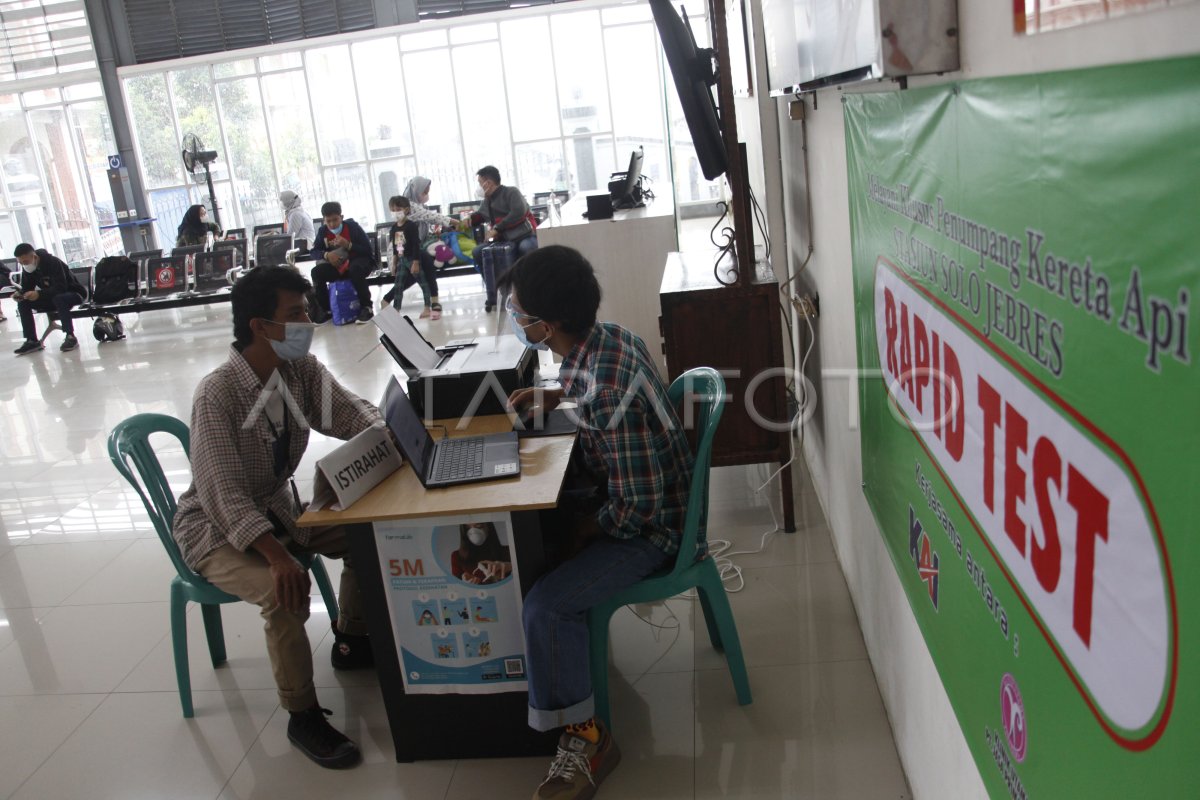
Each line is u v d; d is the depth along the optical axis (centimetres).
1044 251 90
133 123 1183
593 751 217
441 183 1179
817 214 306
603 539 225
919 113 143
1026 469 101
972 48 117
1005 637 115
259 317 235
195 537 243
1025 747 108
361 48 1132
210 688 278
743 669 242
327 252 820
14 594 353
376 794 226
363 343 734
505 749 234
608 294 560
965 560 133
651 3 311
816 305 323
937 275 137
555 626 208
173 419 266
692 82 319
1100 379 78
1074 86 80
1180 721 67
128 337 900
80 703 277
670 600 304
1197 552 62
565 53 1112
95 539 400
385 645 228
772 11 295
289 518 257
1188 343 61
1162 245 64
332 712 253
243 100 1169
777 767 220
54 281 853
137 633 315
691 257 401
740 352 327
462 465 231
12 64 1173
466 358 282
